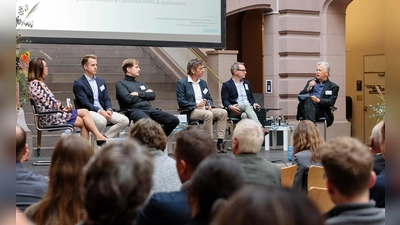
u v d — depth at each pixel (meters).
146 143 3.10
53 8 7.84
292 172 3.96
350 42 12.80
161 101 9.33
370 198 2.77
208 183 1.85
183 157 2.55
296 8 10.31
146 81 9.68
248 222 1.04
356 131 12.66
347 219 1.84
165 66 9.88
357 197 1.96
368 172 1.96
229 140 8.77
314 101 7.93
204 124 7.55
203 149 2.54
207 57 9.86
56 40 7.86
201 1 8.73
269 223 1.03
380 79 12.27
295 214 1.04
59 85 9.02
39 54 9.37
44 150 7.64
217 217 1.09
